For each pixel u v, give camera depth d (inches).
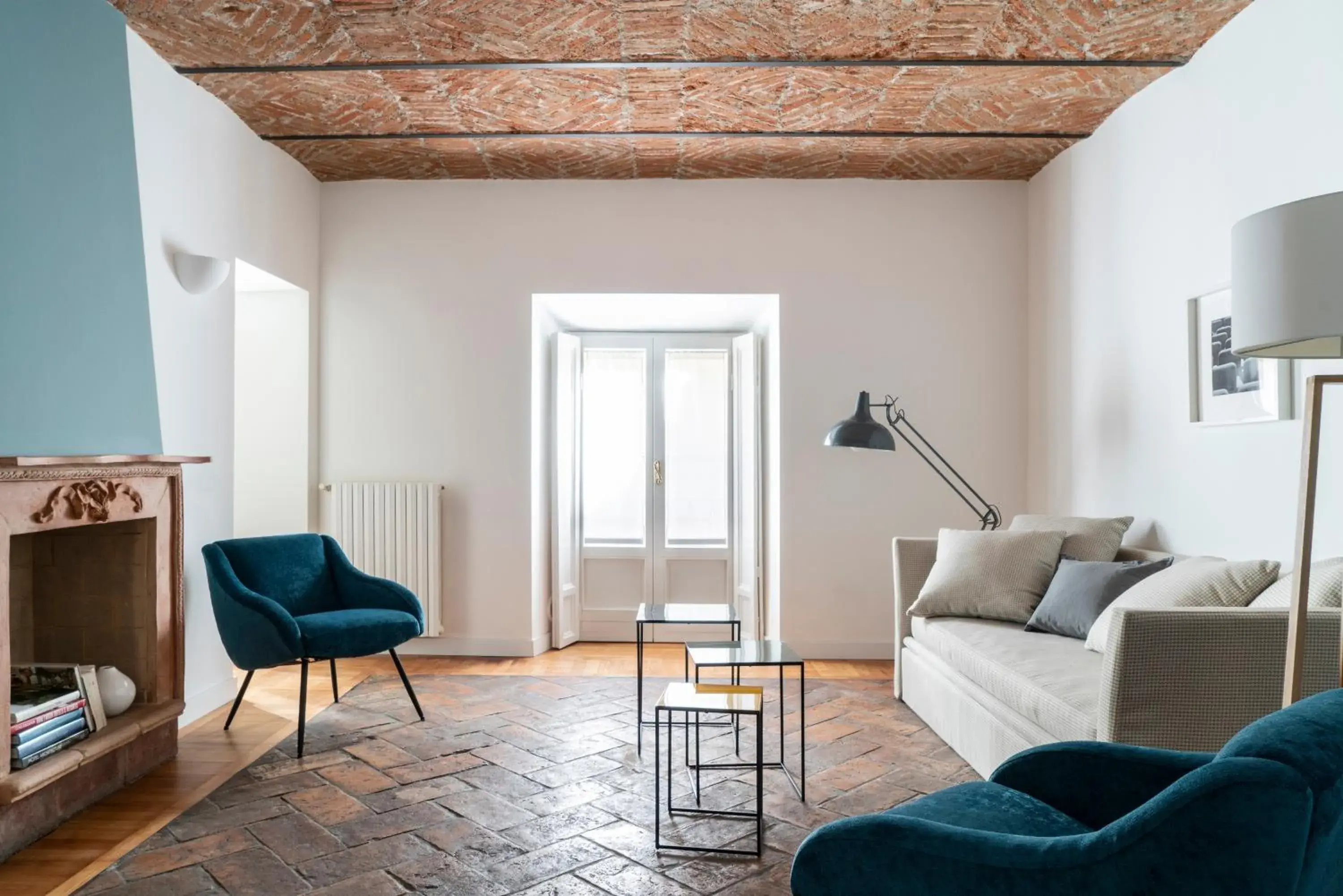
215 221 159.6
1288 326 73.2
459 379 205.0
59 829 105.7
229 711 157.2
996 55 142.0
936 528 204.5
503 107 164.4
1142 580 125.9
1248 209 126.6
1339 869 50.2
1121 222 163.3
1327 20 110.4
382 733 144.6
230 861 97.0
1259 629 88.0
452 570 205.2
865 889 56.1
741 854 98.6
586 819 108.3
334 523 203.0
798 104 162.6
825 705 163.0
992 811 66.0
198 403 153.2
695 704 100.1
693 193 204.8
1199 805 45.3
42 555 128.4
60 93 115.4
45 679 112.7
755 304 212.2
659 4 126.6
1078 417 180.9
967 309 205.6
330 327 205.5
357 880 92.4
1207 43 136.7
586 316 223.6
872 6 127.2
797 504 204.5
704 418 236.7
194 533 151.9
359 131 175.6
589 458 236.4
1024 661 118.8
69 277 114.3
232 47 139.8
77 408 113.7
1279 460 120.9
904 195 205.6
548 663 199.0
